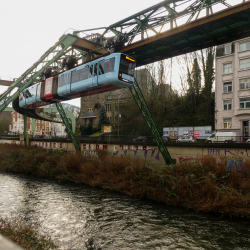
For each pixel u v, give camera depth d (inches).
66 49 898.1
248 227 476.1
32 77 1015.0
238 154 694.5
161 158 868.0
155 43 735.1
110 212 581.0
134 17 799.1
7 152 1405.0
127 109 2367.1
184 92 1907.0
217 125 1461.6
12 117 3944.4
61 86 886.4
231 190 553.3
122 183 760.3
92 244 419.8
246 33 662.5
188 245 413.7
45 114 2268.7
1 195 742.5
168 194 636.1
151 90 2107.5
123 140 1084.5
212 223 500.7
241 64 1370.6
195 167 661.3
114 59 673.6
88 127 2795.3
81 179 905.5
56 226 497.7
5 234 342.0
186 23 634.2
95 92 812.6
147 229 481.1
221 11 572.1
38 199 696.4
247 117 1331.2
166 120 1934.1
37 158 1151.0
